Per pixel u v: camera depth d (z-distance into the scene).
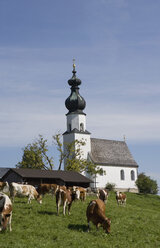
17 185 31.27
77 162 78.94
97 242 20.59
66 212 28.08
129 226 25.94
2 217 19.97
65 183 61.62
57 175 60.53
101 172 82.38
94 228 23.45
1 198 20.48
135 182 91.06
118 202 40.84
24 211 26.75
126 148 102.12
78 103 92.50
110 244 20.66
